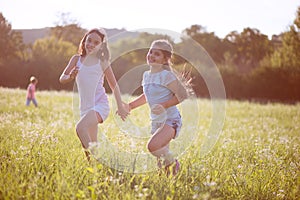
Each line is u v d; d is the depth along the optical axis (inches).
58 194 150.1
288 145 326.6
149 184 171.2
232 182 189.0
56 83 1501.0
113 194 154.9
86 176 171.3
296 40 1692.9
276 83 1505.9
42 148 215.3
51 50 1711.4
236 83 1493.6
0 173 174.4
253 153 264.5
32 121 391.5
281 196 179.6
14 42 2079.2
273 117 666.8
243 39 2778.1
